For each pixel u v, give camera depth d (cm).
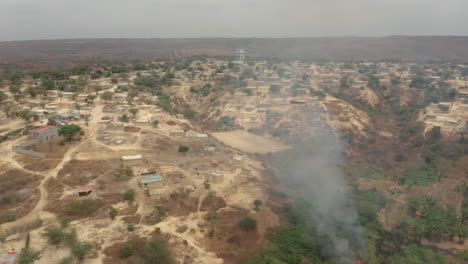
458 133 10888
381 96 16725
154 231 5559
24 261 4384
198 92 16600
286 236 6031
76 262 4628
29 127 9288
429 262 5650
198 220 6094
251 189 7512
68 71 19538
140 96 14225
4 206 5812
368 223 6769
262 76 19750
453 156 9831
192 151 9325
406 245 6150
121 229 5497
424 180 8800
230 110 14362
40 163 7394
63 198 6159
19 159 7550
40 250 4775
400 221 6819
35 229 5259
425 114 12850
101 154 8238
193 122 13425
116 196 6419
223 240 5650
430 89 16488
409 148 11094
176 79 18225
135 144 9181
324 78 19700
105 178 7038
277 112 13700
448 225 6319
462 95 14725
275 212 6750
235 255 5350
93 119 10838
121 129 10244
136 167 7744
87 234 5266
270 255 5491
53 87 14150
